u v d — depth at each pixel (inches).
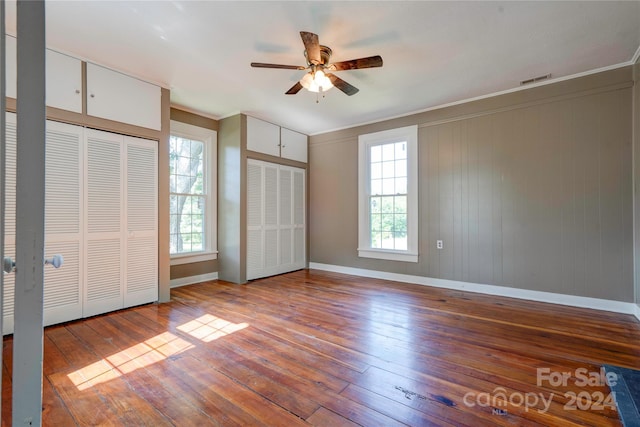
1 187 28.3
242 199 172.9
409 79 130.6
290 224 205.6
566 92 129.7
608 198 122.0
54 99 104.8
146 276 130.6
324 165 212.5
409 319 114.9
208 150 178.4
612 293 121.6
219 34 97.4
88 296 114.0
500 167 145.7
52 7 84.1
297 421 59.6
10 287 85.2
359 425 58.6
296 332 102.8
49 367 79.5
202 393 68.6
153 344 93.3
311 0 81.7
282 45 104.1
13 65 91.3
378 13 87.1
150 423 59.0
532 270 138.3
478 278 152.2
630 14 87.4
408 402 65.5
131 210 125.6
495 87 139.7
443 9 85.6
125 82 122.7
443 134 161.9
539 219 136.5
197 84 135.5
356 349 90.3
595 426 58.1
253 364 81.4
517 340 95.9
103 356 85.5
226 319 114.6
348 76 127.3
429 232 166.9
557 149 132.1
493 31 95.9
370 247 190.9
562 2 82.7
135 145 126.8
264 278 185.3
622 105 119.0
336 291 155.3
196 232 174.1
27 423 30.4
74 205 110.0
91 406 63.9
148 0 81.4
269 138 190.1
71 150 109.1
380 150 188.1
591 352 87.5
